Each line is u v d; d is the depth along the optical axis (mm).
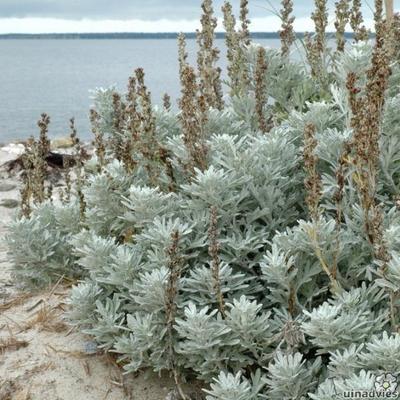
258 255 3150
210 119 3971
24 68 46750
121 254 3135
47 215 4191
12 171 7375
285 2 4613
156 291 2910
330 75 4629
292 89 4602
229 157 3377
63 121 14547
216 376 2906
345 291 2855
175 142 3775
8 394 3152
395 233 2814
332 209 3307
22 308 3857
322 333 2594
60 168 7227
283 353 2746
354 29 4598
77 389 3154
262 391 2803
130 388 3131
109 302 3186
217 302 3012
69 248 3951
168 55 84625
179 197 3461
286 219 3336
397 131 3404
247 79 4660
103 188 3572
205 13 4434
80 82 28391
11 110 16797
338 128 3797
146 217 3303
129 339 3008
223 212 3180
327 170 3527
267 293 3180
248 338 2773
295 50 4719
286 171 3459
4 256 4750
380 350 2410
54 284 3990
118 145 4109
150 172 3691
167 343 2957
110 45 186125
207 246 3191
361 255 2975
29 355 3408
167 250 2893
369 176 2838
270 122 4262
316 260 3006
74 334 3541
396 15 4387
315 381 2607
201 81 4410
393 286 2625
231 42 4738
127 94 4191
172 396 3000
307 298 2994
